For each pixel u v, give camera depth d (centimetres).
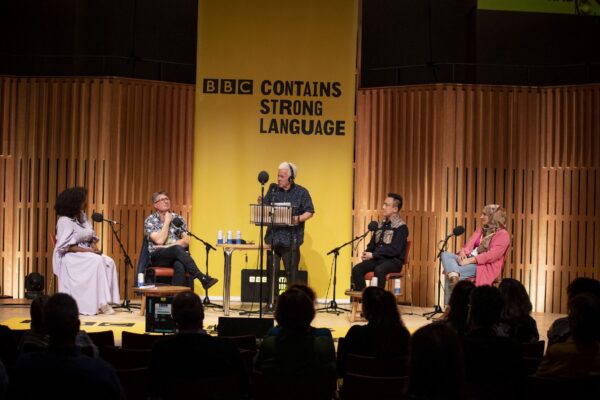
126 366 394
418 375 220
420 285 953
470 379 335
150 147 971
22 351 366
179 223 826
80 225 814
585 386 313
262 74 927
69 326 287
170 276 824
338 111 928
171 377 324
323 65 927
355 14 929
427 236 953
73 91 959
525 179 955
